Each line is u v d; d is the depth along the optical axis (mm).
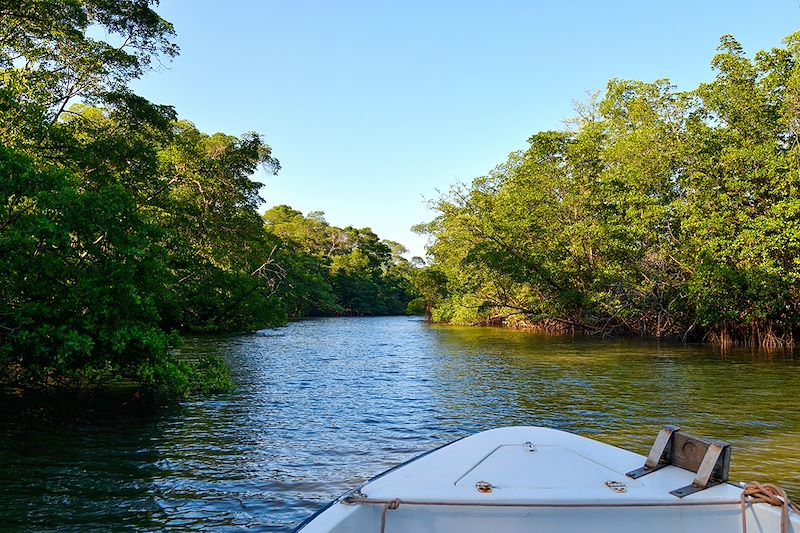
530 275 30609
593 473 3486
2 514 5148
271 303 31234
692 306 26172
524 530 3023
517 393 12203
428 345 25625
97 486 5938
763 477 6324
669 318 27797
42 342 9219
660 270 27234
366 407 10562
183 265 20484
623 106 31375
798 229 19328
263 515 5184
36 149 13867
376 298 85438
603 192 27797
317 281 65250
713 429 8703
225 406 10500
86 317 9523
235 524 4973
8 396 10609
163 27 17094
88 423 8875
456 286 43844
